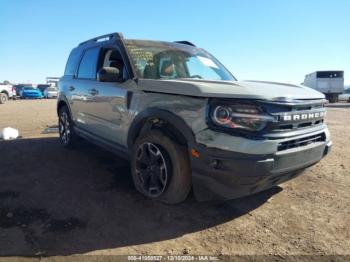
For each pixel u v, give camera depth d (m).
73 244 2.96
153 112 3.70
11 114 13.90
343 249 2.95
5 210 3.63
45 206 3.74
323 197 4.12
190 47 5.23
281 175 3.28
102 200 3.92
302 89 3.78
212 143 3.17
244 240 3.10
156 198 3.77
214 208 3.75
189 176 3.55
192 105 3.34
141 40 4.79
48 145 6.84
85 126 5.57
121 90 4.31
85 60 5.71
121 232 3.20
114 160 5.64
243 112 3.07
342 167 5.43
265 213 3.66
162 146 3.61
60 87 6.60
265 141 3.05
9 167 5.22
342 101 33.56
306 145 3.47
